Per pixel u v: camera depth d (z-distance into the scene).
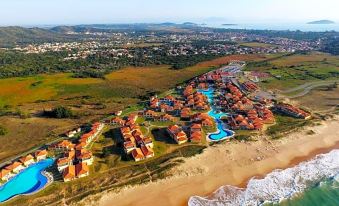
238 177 98.38
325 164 107.50
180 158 106.12
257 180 96.88
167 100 177.25
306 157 111.75
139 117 148.62
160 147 115.88
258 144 118.44
